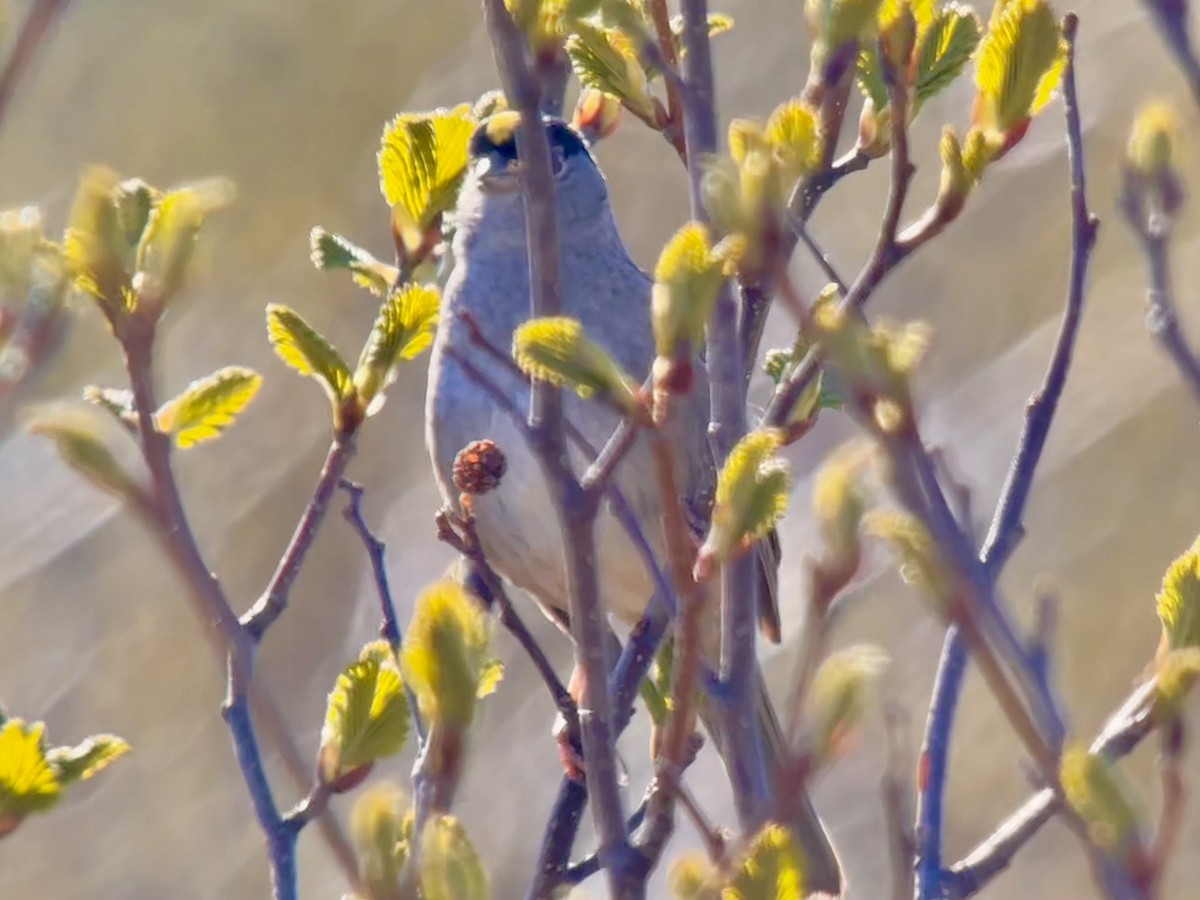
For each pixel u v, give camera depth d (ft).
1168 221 16.03
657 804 14.16
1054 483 59.82
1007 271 60.29
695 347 13.55
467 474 17.33
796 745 13.53
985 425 56.70
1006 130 18.54
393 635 19.24
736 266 15.92
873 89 21.68
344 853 13.69
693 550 13.62
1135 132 16.22
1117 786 12.30
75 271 15.35
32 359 14.74
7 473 56.24
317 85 63.05
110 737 17.70
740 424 17.67
